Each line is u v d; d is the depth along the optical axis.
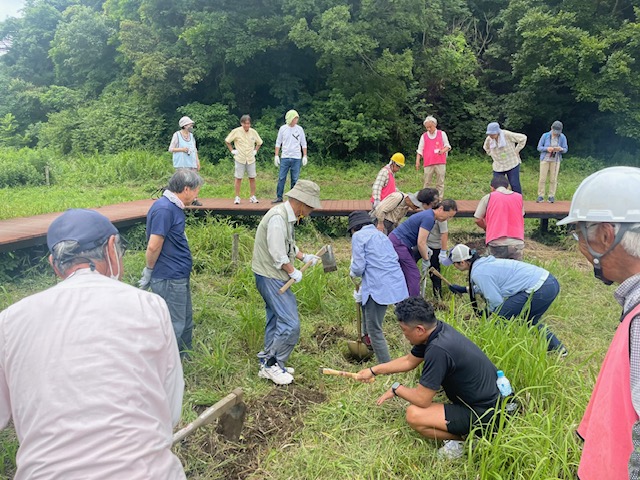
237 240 6.52
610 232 1.44
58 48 21.53
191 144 8.59
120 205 8.79
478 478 2.85
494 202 5.71
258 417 3.52
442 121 18.52
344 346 4.71
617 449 1.37
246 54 15.81
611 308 5.76
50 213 8.09
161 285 3.93
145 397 1.47
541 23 15.65
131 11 19.36
